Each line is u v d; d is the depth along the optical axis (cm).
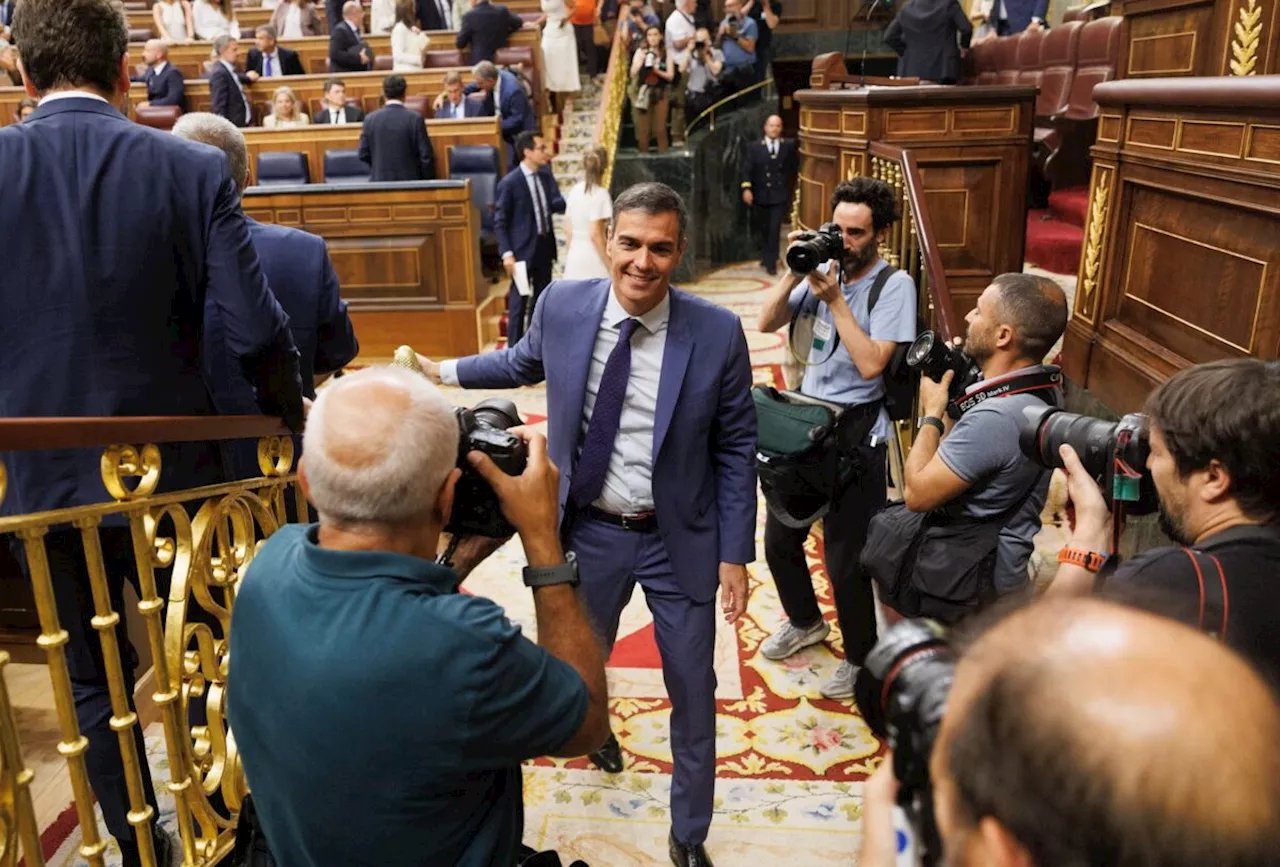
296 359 212
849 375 293
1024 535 219
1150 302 314
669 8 1204
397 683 115
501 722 119
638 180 1016
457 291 700
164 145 190
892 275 283
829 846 249
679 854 236
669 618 230
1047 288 210
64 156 182
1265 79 238
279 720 119
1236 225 262
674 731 234
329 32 1216
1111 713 44
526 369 243
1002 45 820
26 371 184
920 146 464
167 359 195
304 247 273
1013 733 46
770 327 305
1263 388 128
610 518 230
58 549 193
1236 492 130
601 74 1259
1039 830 45
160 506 178
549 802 267
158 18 1186
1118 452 149
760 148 1019
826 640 344
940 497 213
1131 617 50
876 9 1227
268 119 937
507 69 904
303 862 124
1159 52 374
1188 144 283
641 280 208
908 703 61
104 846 159
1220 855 41
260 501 213
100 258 183
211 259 194
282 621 121
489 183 853
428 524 129
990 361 216
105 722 201
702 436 221
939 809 52
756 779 275
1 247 180
